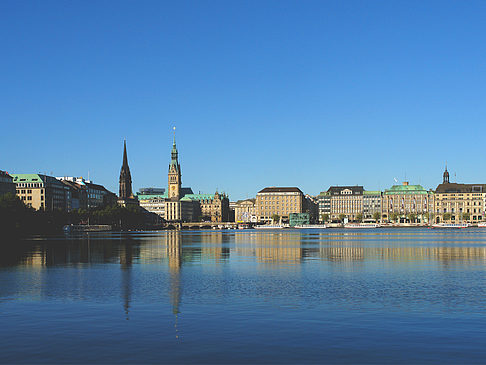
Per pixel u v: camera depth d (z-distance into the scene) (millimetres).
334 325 39938
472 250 120938
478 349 33844
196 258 101875
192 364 31312
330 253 113188
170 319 42188
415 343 35156
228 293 54812
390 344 34906
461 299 50750
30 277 69500
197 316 43219
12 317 43219
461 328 38938
